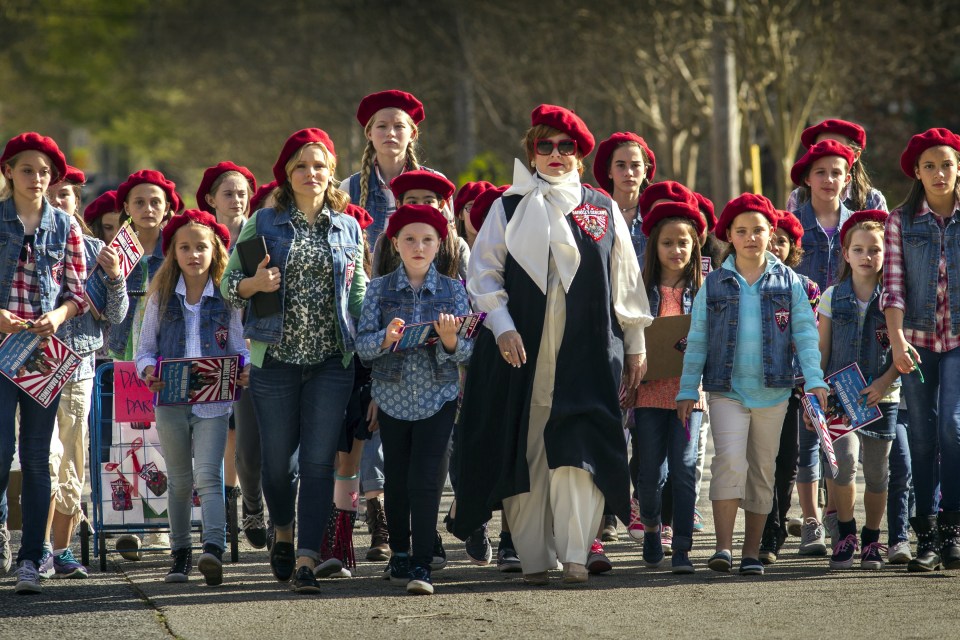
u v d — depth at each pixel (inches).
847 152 890.1
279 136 4109.3
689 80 2623.0
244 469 810.2
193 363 722.2
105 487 797.9
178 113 4813.0
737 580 737.0
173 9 4360.2
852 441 763.4
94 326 761.6
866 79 2630.4
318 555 706.2
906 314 757.3
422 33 3459.6
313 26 3860.7
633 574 761.0
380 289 721.6
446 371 710.5
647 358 783.7
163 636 612.1
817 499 880.9
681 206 823.7
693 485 772.0
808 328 758.5
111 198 961.5
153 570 784.9
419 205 725.3
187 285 764.0
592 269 724.0
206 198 953.5
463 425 737.0
